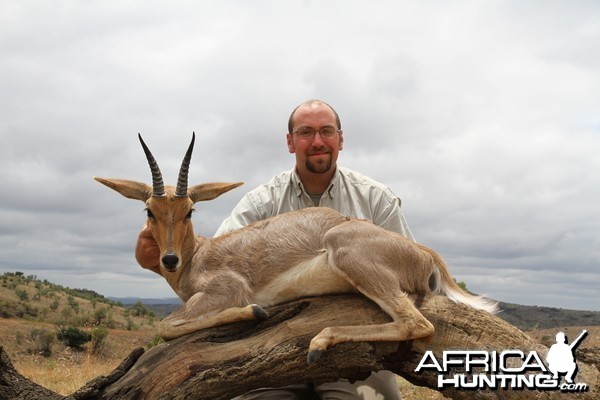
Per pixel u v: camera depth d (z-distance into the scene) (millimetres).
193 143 1512
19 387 1581
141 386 1450
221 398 1444
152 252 1616
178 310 1529
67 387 3557
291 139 2039
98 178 1592
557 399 1377
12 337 9328
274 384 1447
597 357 1448
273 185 2066
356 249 1421
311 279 1486
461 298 1513
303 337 1410
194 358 1434
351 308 1437
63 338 8719
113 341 9172
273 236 1555
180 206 1531
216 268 1562
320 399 1749
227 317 1458
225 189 1642
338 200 2000
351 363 1393
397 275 1430
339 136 2010
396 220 2016
